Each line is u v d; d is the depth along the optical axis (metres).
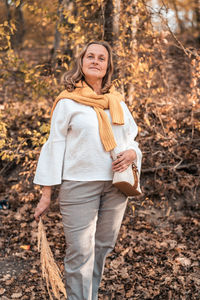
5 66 3.57
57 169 1.92
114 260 2.78
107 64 2.16
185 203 3.45
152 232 3.16
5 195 3.61
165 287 2.49
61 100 1.97
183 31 7.74
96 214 1.99
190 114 4.02
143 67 3.18
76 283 1.96
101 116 1.95
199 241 2.99
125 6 3.38
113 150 1.94
